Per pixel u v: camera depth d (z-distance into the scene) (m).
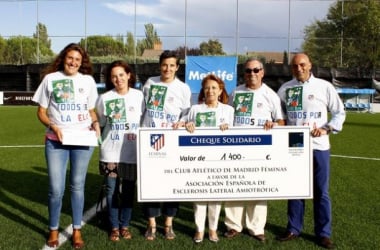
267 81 22.12
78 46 3.72
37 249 3.77
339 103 3.82
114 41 28.22
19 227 4.36
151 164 3.85
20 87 24.08
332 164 7.95
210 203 3.95
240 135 3.84
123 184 3.98
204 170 3.87
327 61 27.62
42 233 4.19
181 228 4.37
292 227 4.07
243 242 3.97
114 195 3.96
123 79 3.89
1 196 5.54
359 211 5.00
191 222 4.57
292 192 3.91
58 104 3.66
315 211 4.00
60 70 3.76
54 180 3.74
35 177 6.65
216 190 3.90
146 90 4.12
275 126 3.84
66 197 5.56
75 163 3.79
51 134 3.71
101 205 4.36
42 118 3.71
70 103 3.67
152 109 4.04
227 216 4.11
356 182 6.48
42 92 3.70
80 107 3.71
